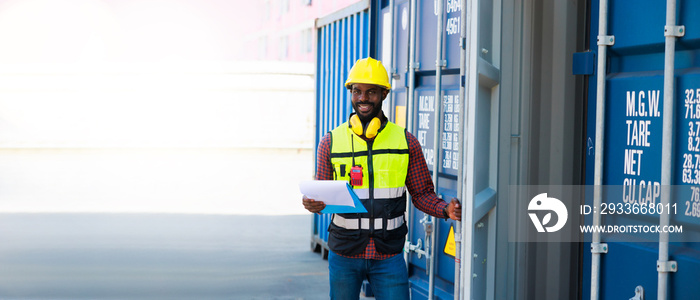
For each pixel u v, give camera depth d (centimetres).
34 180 1395
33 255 737
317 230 759
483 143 365
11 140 1933
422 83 466
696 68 280
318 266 689
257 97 1970
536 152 376
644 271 300
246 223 938
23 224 925
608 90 318
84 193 1227
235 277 646
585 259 364
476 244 358
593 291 319
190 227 907
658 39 293
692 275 277
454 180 423
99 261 711
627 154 308
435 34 441
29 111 2025
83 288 607
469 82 325
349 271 340
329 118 710
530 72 373
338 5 1606
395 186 336
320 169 343
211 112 1995
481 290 371
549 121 374
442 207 340
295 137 1959
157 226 912
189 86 1997
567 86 367
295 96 1969
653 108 296
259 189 1283
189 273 661
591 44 353
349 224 334
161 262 707
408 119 473
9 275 652
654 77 295
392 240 337
